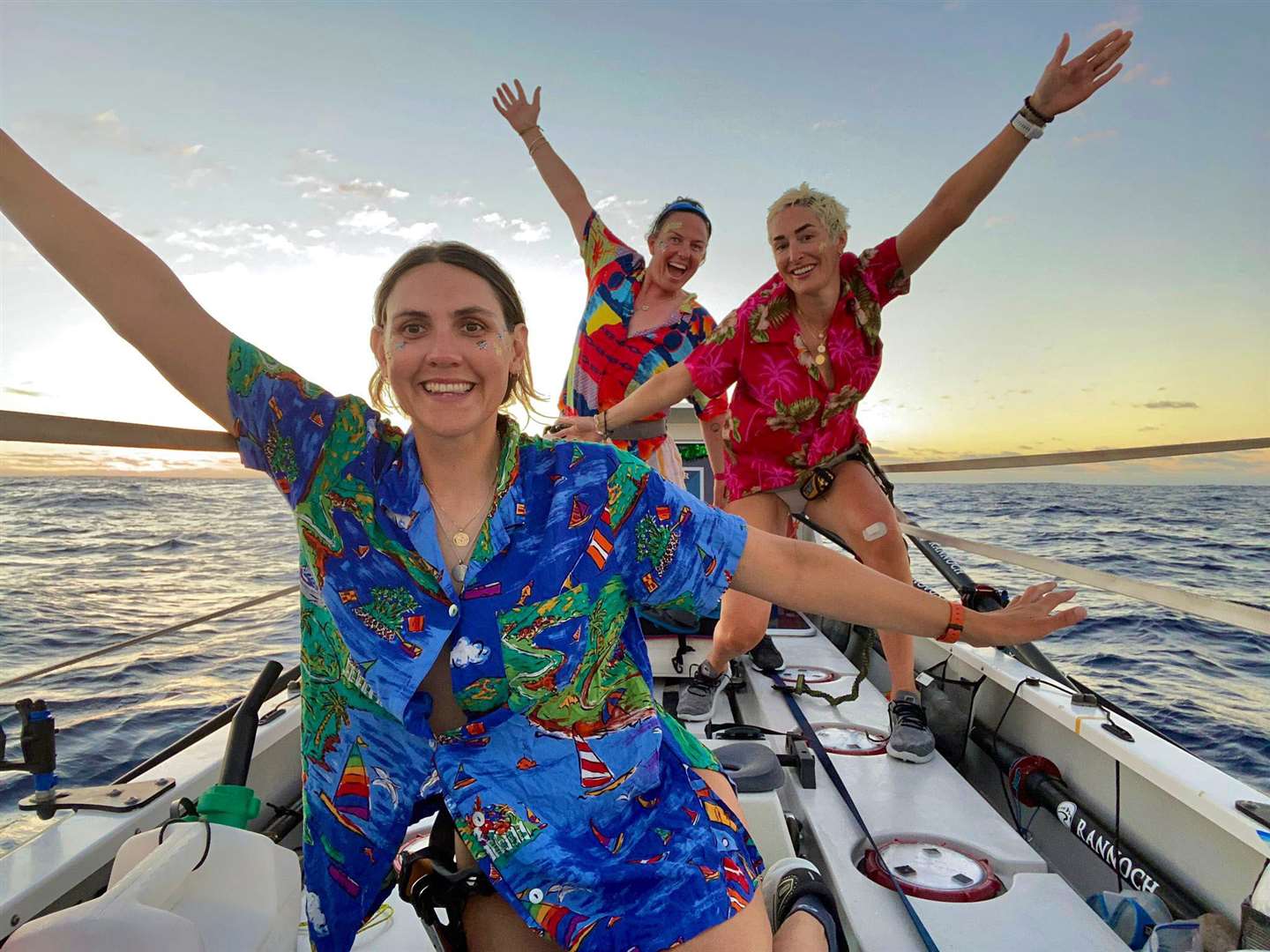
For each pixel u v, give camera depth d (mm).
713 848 928
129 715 4223
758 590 1013
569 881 884
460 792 901
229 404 939
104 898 762
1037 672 1952
